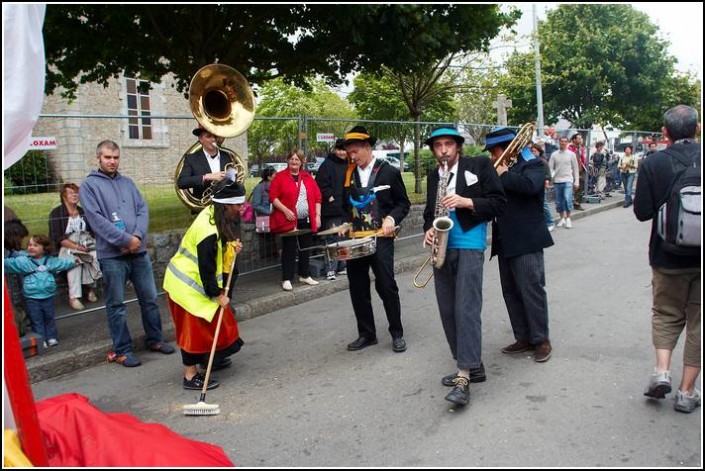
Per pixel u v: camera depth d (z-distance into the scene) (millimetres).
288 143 8094
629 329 5215
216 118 5855
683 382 3617
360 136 4812
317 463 3289
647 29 18297
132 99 20438
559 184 11656
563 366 4438
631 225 11891
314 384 4410
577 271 7691
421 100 15164
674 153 3449
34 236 5113
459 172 3957
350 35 6484
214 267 4137
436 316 5977
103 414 3105
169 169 7543
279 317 6305
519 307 4723
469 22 7488
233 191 4168
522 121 19953
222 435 3703
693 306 3486
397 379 4398
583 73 17625
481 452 3293
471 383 4211
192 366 4441
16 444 2643
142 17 7152
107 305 4973
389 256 4875
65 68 7996
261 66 8891
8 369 2596
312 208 6961
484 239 3941
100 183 4867
